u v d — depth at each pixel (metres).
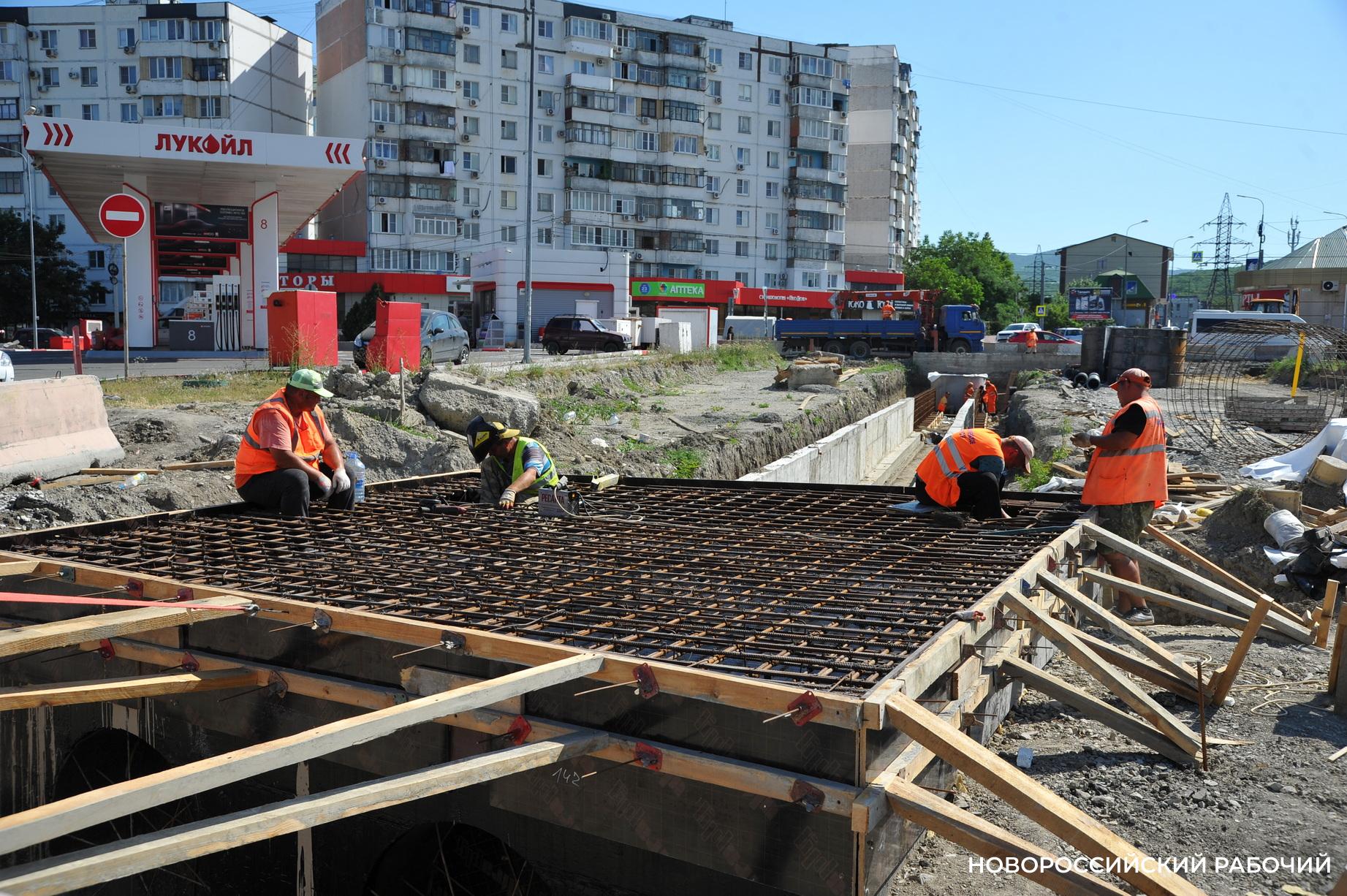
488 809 3.31
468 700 2.67
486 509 6.30
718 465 14.16
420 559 4.73
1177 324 79.81
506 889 3.61
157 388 15.06
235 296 26.98
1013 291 82.81
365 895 3.53
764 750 2.78
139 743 4.32
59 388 9.28
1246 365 27.23
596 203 60.62
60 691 2.99
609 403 18.05
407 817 3.49
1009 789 2.48
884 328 37.66
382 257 54.78
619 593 4.08
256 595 3.71
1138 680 4.70
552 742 2.86
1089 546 5.65
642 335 37.91
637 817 3.01
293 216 32.28
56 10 57.91
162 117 56.03
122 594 4.03
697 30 62.44
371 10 53.84
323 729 2.47
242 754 2.34
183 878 4.26
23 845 1.97
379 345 16.67
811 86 66.56
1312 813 3.37
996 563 4.68
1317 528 6.42
